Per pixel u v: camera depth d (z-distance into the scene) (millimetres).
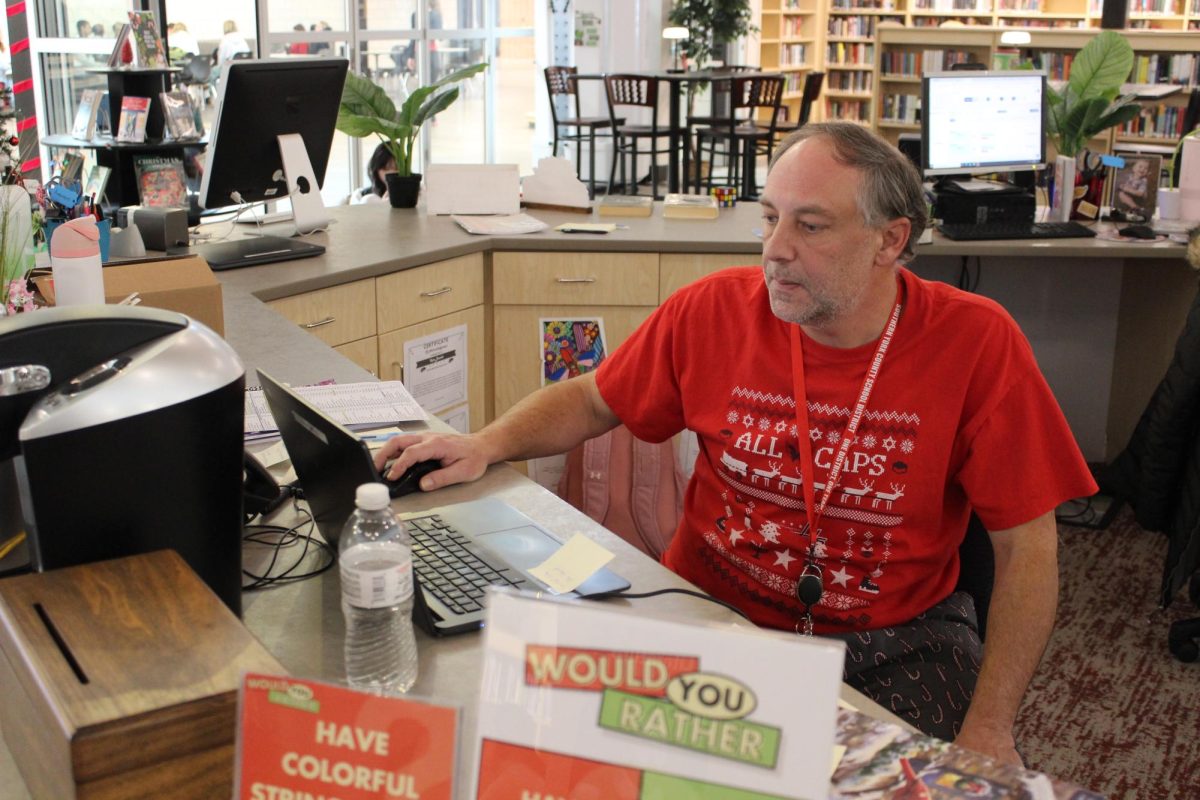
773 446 1622
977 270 4000
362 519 1123
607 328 3650
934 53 7715
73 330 1127
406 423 1849
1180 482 2959
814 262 1511
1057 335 4016
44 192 2379
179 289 2066
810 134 1535
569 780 666
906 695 1542
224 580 1209
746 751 646
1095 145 5359
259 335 2391
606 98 9469
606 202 4027
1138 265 3891
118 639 914
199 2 6242
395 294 3266
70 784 804
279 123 3248
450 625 1200
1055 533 1587
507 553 1381
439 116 8180
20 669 904
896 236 1538
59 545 1088
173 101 4344
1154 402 3018
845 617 1598
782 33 11109
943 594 1648
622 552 1438
